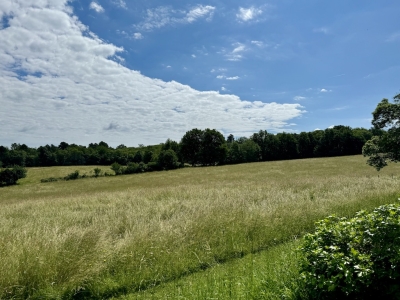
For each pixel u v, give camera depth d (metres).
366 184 15.08
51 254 5.25
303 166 46.41
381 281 3.36
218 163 76.00
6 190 39.97
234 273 4.82
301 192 13.88
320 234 4.01
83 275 4.94
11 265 4.86
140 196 16.08
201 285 4.42
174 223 7.49
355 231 3.82
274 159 81.38
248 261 5.46
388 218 3.67
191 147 75.12
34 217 10.77
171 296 4.27
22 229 7.71
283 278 4.32
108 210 11.35
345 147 74.94
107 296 4.70
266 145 83.94
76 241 5.97
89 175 53.75
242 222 7.36
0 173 47.91
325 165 45.59
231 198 11.98
